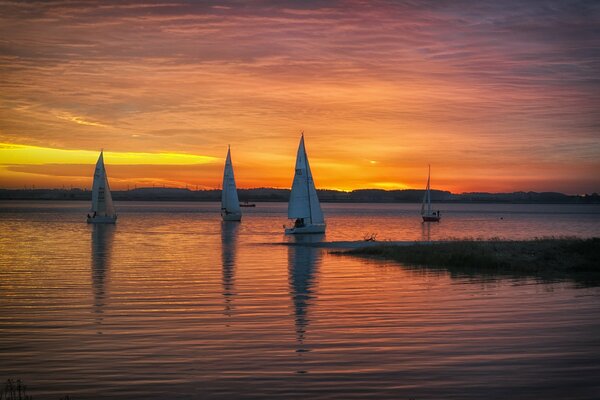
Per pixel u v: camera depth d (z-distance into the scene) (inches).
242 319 801.6
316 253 1877.5
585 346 644.7
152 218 5797.2
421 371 559.5
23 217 5561.0
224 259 1685.5
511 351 625.6
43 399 489.7
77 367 577.9
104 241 2522.1
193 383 528.4
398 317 810.8
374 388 513.0
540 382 525.0
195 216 6486.2
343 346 652.7
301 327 748.6
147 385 523.8
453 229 3949.3
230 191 4569.4
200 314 836.6
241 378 542.3
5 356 617.3
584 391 501.7
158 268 1441.9
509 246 1622.8
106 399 490.0
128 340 683.4
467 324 761.6
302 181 2883.9
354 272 1339.8
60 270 1401.3
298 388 513.7
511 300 947.3
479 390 505.4
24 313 845.2
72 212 7347.4
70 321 788.6
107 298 978.1
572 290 1055.0
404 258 1606.8
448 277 1244.5
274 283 1158.3
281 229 3676.2
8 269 1423.5
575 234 3331.7
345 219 6072.8
